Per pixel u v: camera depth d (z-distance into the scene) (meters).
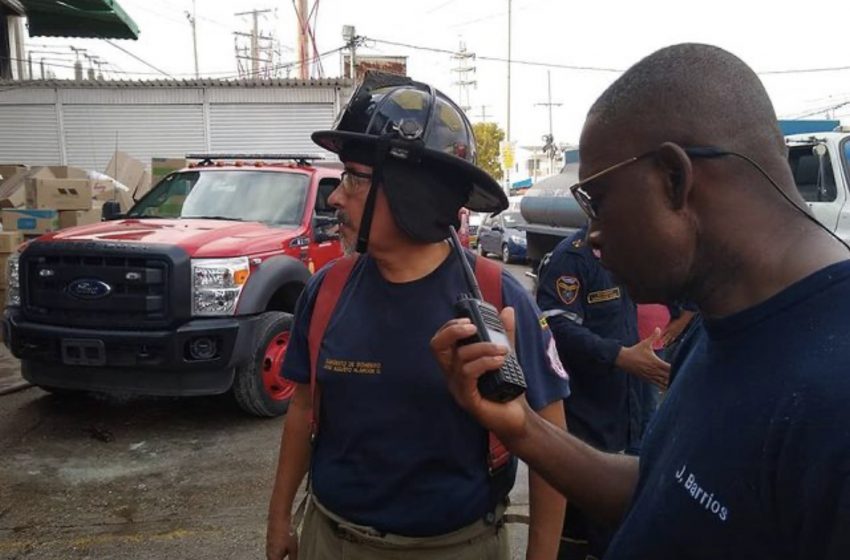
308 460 2.01
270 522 2.01
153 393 4.93
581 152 1.07
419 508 1.59
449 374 1.29
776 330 0.89
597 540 2.57
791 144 7.78
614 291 2.71
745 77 0.98
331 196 1.72
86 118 18.22
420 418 1.58
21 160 18.14
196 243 4.99
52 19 16.08
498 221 20.88
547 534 1.71
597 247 1.07
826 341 0.83
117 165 13.23
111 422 5.32
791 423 0.82
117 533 3.61
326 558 1.68
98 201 10.22
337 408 1.66
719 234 0.95
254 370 5.21
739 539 0.88
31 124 18.05
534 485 1.72
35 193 8.82
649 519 1.01
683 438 0.99
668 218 0.97
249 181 6.43
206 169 6.73
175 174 6.87
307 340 1.86
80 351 4.79
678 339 3.06
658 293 1.03
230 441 4.95
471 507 1.60
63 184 8.88
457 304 1.34
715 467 0.91
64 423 5.29
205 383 4.95
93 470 4.42
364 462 1.62
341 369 1.65
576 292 2.69
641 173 0.98
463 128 1.66
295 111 18.58
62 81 17.89
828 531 0.78
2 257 7.75
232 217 6.15
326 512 1.69
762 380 0.88
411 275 1.67
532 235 8.66
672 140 0.96
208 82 18.16
